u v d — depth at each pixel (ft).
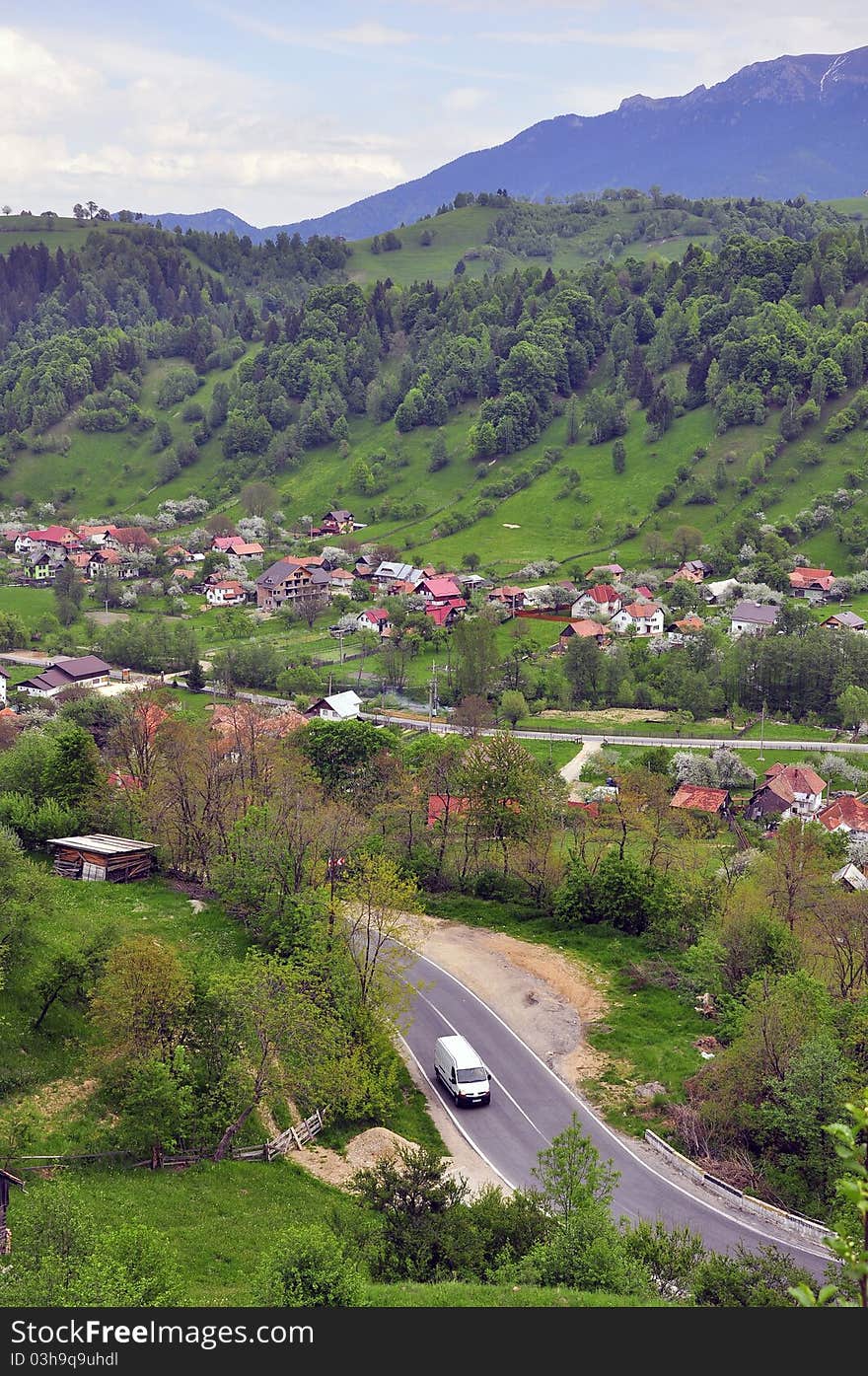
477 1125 149.69
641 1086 159.22
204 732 305.73
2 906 159.84
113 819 235.81
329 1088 144.77
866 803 351.05
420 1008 181.47
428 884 231.71
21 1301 81.35
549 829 244.42
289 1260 89.20
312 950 167.94
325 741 288.71
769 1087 147.95
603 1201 111.24
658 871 221.05
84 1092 138.00
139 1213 113.70
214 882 200.13
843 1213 122.72
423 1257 101.71
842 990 184.24
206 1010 139.54
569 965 197.77
